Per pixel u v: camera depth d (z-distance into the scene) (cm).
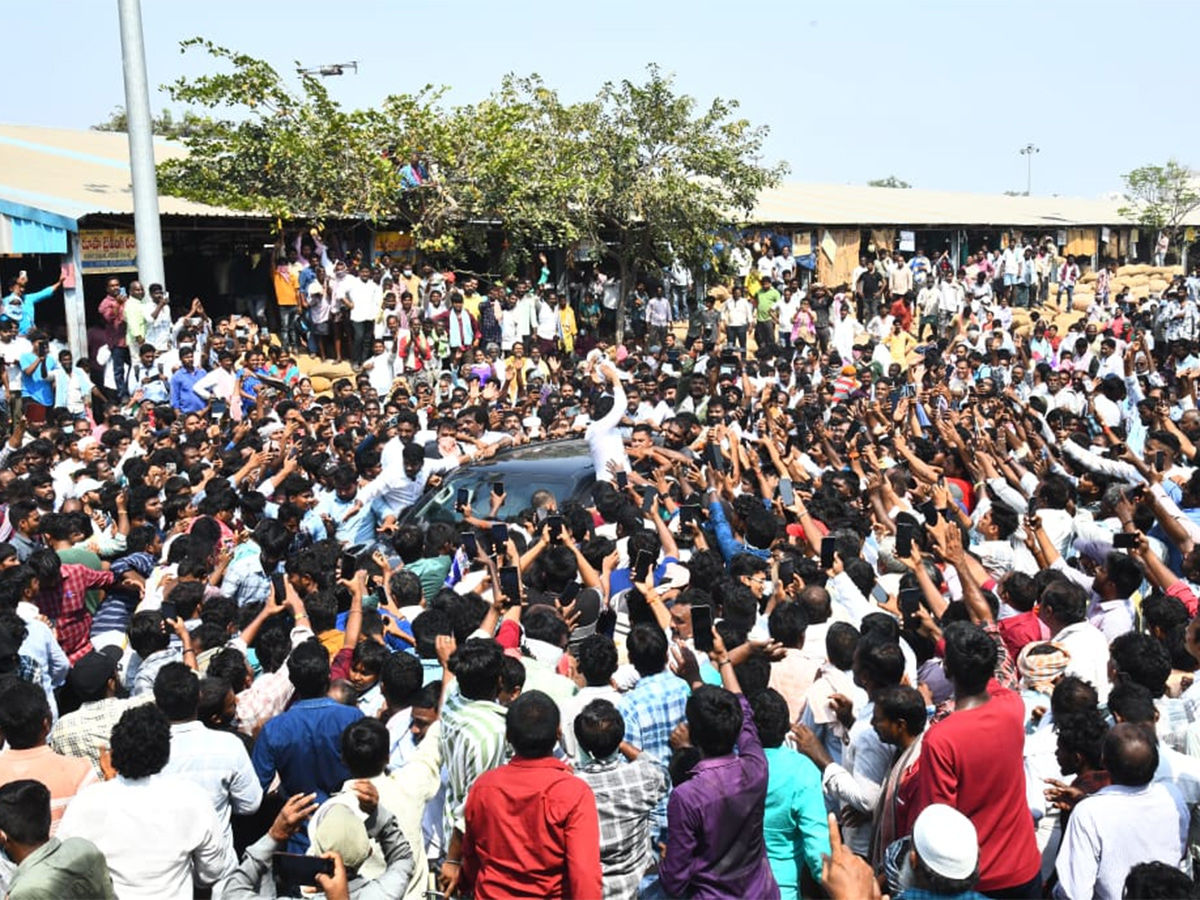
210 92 2183
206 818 508
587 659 599
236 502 1008
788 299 2711
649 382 1655
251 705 631
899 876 452
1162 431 1116
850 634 613
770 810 517
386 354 2028
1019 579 700
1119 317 2936
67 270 1889
